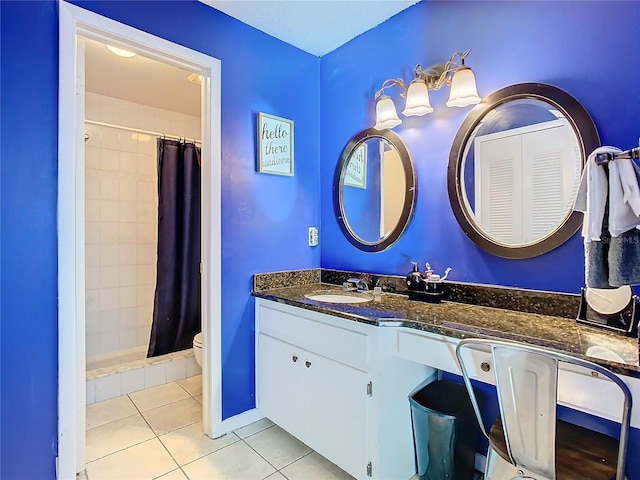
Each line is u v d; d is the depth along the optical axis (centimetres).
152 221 314
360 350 142
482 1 160
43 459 135
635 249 107
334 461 153
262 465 162
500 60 155
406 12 189
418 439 147
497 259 156
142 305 309
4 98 127
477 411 114
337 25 201
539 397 93
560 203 138
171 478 153
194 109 317
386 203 199
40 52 134
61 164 138
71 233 141
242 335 196
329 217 231
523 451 99
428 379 161
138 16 157
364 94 211
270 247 209
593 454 104
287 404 178
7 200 128
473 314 142
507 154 153
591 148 130
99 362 270
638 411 88
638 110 121
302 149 226
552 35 140
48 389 136
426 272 179
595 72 130
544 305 140
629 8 123
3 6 127
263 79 205
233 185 192
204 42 179
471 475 148
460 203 167
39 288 134
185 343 292
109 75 246
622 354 96
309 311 165
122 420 201
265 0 178
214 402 184
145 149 309
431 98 179
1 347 127
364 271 211
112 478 152
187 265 294
